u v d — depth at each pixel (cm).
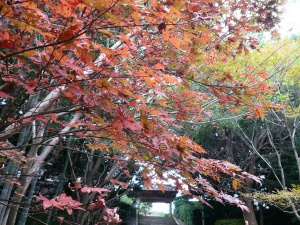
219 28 210
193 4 114
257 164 1041
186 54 184
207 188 186
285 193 610
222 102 178
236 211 1202
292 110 671
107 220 140
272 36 291
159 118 152
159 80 126
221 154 973
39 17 96
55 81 150
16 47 117
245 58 456
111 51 114
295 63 581
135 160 199
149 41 164
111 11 102
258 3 248
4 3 80
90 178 544
